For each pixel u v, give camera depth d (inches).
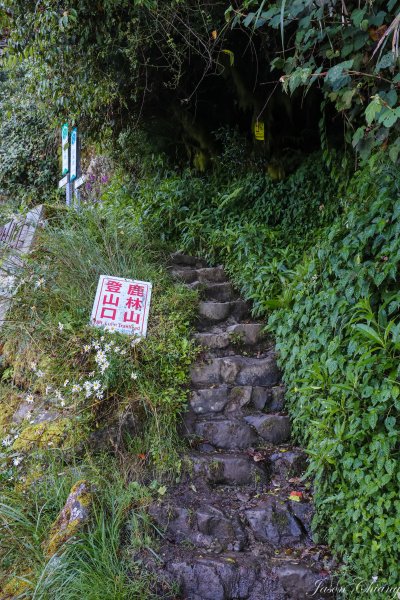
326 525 110.2
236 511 114.2
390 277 109.7
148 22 167.9
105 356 129.1
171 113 238.8
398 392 95.8
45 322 146.6
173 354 143.3
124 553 102.0
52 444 121.3
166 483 118.3
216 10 169.2
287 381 141.7
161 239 211.0
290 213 211.6
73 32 165.5
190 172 244.5
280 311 150.7
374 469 98.2
